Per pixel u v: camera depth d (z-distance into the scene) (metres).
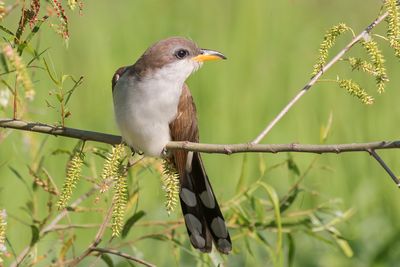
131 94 9.19
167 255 11.20
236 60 17.48
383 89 7.87
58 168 12.40
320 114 16.23
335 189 14.04
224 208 9.50
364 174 14.52
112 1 18.53
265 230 9.63
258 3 18.66
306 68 17.56
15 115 8.03
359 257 11.20
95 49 16.67
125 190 7.68
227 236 9.16
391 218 12.77
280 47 18.12
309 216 9.75
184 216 9.20
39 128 8.07
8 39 7.59
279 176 13.78
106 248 9.01
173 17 18.30
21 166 12.22
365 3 20.16
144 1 18.61
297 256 11.23
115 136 8.21
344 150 7.13
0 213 7.43
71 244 9.05
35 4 7.59
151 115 9.17
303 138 15.83
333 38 8.09
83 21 17.75
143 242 11.26
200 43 17.89
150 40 17.39
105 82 15.66
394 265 11.13
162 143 9.24
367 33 8.04
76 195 12.14
